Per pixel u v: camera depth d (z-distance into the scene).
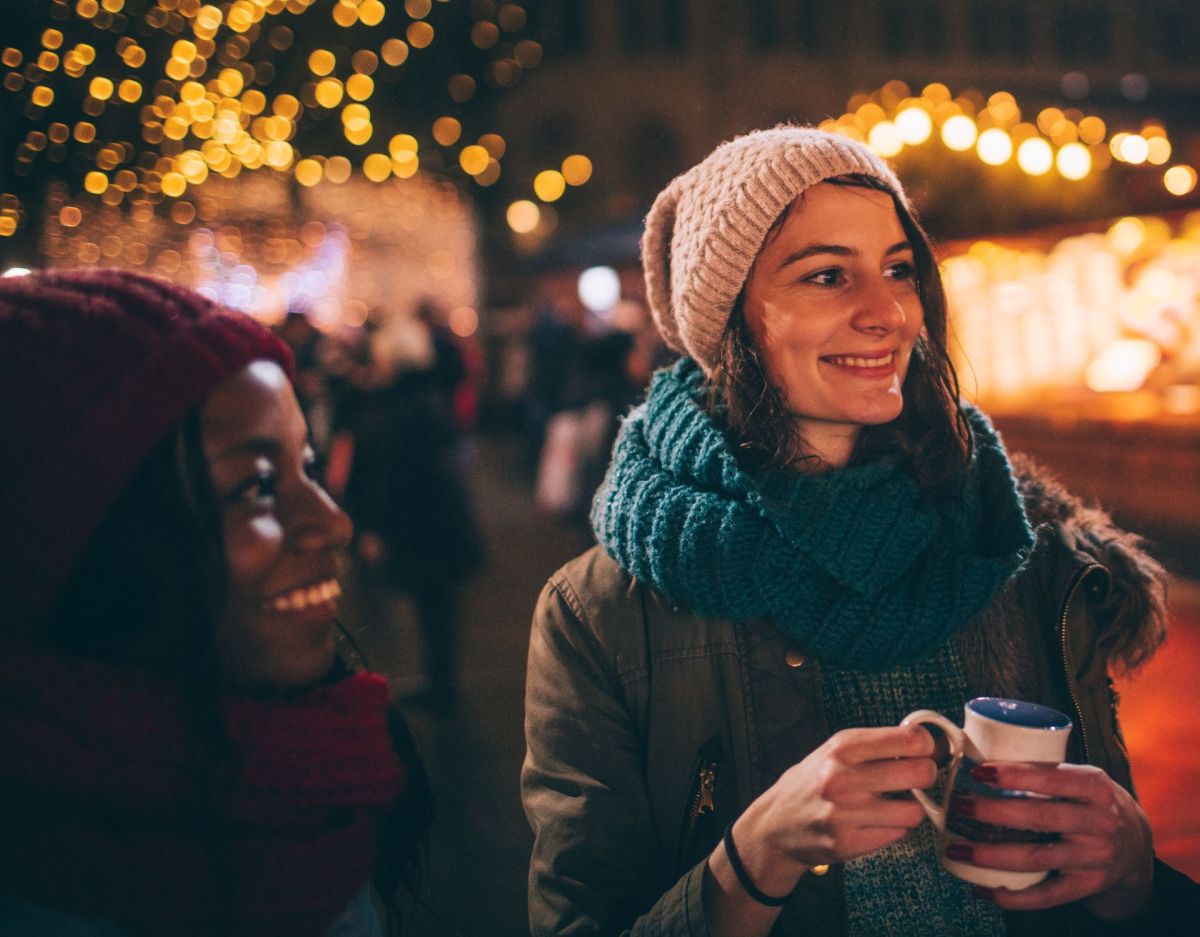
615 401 7.82
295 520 0.98
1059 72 32.16
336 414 5.19
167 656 0.90
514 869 3.18
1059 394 7.59
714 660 1.37
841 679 1.38
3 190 8.33
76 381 0.86
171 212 11.21
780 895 1.16
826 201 1.37
